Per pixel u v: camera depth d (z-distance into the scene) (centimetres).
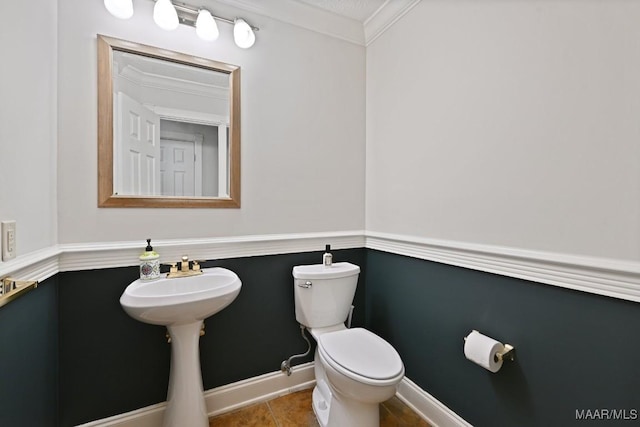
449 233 141
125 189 137
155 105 144
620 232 86
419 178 159
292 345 178
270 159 170
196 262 145
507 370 117
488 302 124
